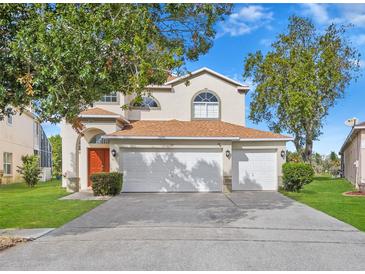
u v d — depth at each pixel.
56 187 24.27
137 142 19.97
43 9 7.80
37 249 7.51
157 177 20.03
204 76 24.08
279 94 31.08
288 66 30.88
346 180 31.14
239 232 9.14
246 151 21.17
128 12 8.30
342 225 10.11
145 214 12.21
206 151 20.36
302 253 7.16
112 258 6.80
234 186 21.00
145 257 6.85
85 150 21.92
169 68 9.30
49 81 7.64
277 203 15.09
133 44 8.17
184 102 23.92
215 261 6.60
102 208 13.70
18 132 30.80
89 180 21.86
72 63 7.52
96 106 22.39
